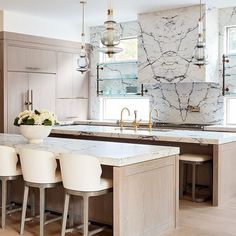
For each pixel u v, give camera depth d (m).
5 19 7.25
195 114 7.58
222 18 7.25
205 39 6.82
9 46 7.31
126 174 3.60
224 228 4.29
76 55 8.59
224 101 7.29
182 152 5.84
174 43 7.14
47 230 4.24
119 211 3.53
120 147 4.30
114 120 8.64
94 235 4.06
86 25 8.72
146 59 7.52
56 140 5.05
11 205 4.98
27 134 4.65
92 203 4.35
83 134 6.05
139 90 8.21
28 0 6.45
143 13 7.48
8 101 7.32
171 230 4.21
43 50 7.90
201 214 4.82
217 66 7.29
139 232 3.78
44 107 7.95
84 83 8.85
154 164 3.95
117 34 4.68
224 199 5.37
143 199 3.81
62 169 3.66
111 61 8.66
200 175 5.82
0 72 7.30
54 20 8.04
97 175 3.54
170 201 4.21
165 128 7.31
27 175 3.95
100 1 6.54
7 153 4.15
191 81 7.00
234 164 5.61
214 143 5.05
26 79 7.61
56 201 4.70
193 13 6.91
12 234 4.12
